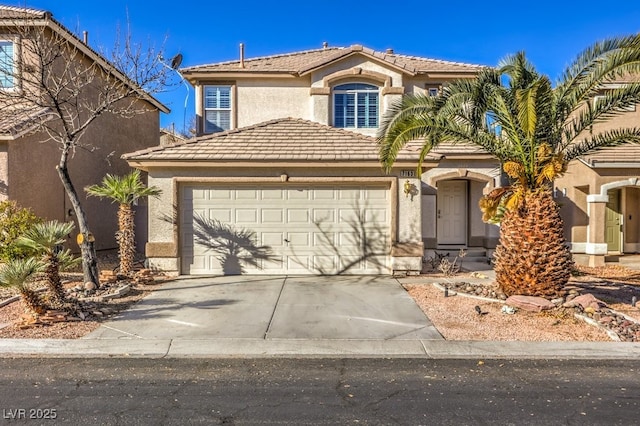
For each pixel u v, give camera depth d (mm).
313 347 6789
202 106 17047
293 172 12414
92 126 16969
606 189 14664
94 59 15734
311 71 16484
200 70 16672
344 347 6789
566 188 16109
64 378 5652
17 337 7062
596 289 10734
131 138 20547
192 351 6625
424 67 17516
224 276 12266
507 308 8500
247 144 12727
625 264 14969
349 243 12547
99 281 10594
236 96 17047
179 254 12328
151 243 12203
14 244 9383
